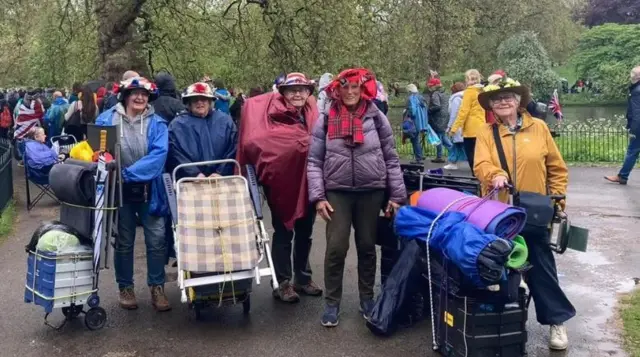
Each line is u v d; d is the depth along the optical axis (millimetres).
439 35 22609
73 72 18469
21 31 21906
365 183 4820
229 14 17188
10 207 9477
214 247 4785
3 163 9461
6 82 38281
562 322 4426
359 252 5059
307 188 5188
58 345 4676
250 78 16547
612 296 5477
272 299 5586
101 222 4750
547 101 26641
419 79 23469
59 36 17734
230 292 4887
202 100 5297
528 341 4605
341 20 14422
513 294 3936
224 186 5012
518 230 3982
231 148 5418
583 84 40188
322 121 4906
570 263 6398
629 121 10320
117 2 14430
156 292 5316
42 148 9539
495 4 28391
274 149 5172
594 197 9469
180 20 16016
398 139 15984
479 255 3725
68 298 4801
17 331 4934
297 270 5672
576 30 35188
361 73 4754
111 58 14312
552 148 4523
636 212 8477
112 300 5598
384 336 4758
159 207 5156
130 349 4605
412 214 4383
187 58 16906
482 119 8773
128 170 4918
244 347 4605
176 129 5285
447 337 4309
